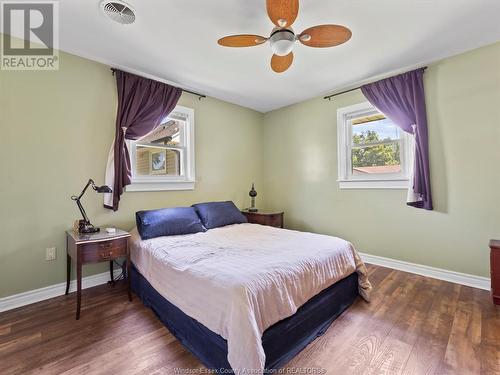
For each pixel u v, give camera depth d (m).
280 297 1.43
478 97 2.36
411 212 2.79
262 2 1.71
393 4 1.74
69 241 2.19
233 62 2.55
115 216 2.63
